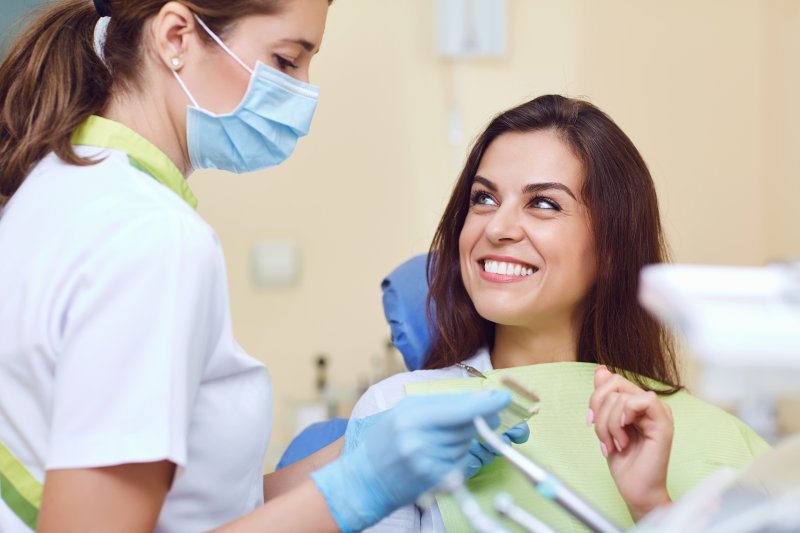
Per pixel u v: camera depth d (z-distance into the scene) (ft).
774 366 1.80
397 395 4.52
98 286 2.95
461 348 4.89
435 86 11.05
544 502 3.98
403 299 5.72
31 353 3.07
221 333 3.34
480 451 3.98
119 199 3.16
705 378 1.89
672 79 11.30
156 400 2.91
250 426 3.47
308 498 3.08
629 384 3.75
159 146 3.65
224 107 3.67
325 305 11.04
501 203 4.54
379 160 11.04
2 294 3.18
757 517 2.06
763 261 11.46
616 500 4.05
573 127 4.58
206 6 3.48
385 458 3.01
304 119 3.86
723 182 11.43
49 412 3.13
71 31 3.58
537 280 4.46
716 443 4.38
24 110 3.51
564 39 11.14
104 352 2.92
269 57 3.66
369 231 11.06
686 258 11.39
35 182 3.35
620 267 4.66
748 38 11.35
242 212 10.82
